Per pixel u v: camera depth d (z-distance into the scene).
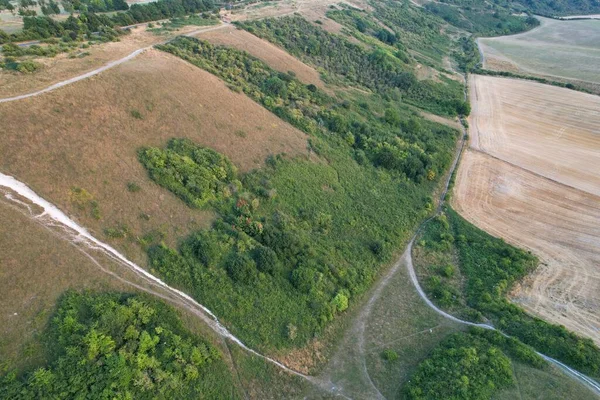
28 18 58.81
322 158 55.12
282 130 56.09
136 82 49.19
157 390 28.48
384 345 37.09
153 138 44.31
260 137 52.66
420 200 56.75
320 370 34.41
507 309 40.34
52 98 41.56
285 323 35.97
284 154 51.88
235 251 38.59
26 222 32.41
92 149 39.34
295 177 49.62
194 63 60.47
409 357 36.12
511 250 47.81
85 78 46.59
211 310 34.56
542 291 43.72
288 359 34.16
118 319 29.89
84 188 36.41
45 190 34.91
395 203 54.25
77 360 27.16
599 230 53.16
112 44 60.25
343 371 34.50
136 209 37.47
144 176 40.06
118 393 27.05
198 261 36.53
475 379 32.47
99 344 28.22
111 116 43.41
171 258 35.81
